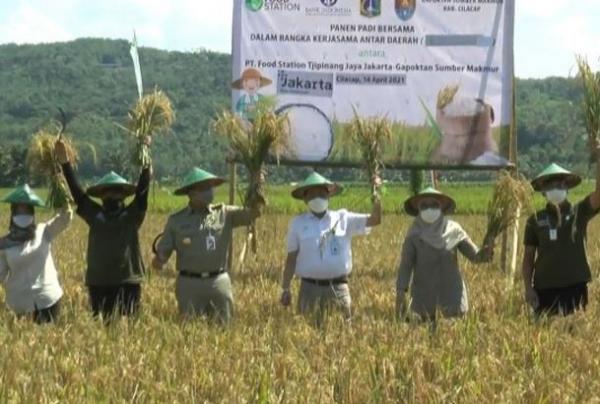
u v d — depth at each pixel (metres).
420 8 19.44
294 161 19.45
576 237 12.45
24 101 145.88
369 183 13.05
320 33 19.47
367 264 20.72
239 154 13.05
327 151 19.44
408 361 9.55
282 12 19.42
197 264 12.28
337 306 12.41
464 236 12.20
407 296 12.99
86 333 10.80
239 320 12.17
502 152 19.48
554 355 10.05
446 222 12.09
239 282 16.52
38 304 12.23
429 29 19.47
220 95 134.38
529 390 8.49
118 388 8.45
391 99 19.53
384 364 9.19
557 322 11.59
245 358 9.58
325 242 12.37
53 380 8.80
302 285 12.52
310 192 12.45
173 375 8.94
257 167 13.00
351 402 8.34
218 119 13.41
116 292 12.67
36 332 10.71
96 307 12.72
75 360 9.38
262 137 12.98
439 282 11.99
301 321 11.49
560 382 8.92
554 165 12.52
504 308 13.30
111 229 12.66
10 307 12.27
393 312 13.24
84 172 17.45
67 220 12.59
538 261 12.58
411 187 24.23
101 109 141.38
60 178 12.60
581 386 8.81
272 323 11.56
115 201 12.78
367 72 19.48
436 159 19.56
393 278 17.92
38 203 12.20
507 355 10.02
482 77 19.47
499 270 18.23
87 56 158.62
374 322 11.41
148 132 12.76
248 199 12.78
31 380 8.54
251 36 19.44
